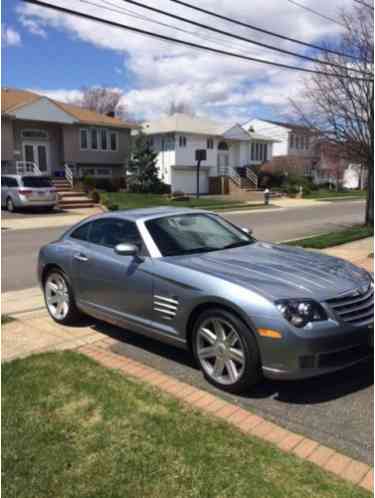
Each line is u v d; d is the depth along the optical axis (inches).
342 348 128.5
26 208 816.3
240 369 133.5
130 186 1254.9
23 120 1072.2
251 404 130.9
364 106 526.0
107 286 176.4
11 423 115.6
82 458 101.5
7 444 106.7
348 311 131.8
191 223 184.4
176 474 95.7
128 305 168.4
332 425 119.2
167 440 108.1
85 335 189.2
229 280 136.9
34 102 1048.2
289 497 88.6
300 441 110.2
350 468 99.3
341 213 902.4
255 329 127.3
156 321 158.2
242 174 1563.7
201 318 142.1
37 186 815.1
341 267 156.9
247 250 172.4
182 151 1370.6
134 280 163.3
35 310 231.0
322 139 589.3
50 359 156.9
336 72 534.9
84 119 1171.3
